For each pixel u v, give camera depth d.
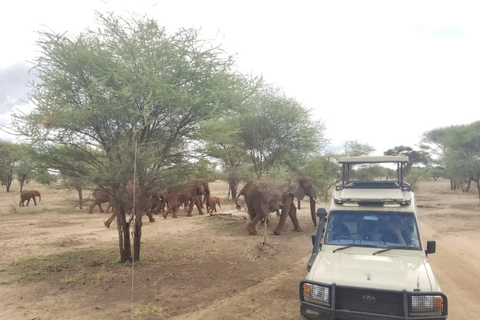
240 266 8.48
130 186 8.27
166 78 7.26
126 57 7.09
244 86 8.35
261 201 12.56
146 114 6.84
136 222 8.59
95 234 13.01
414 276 4.27
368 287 4.11
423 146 47.19
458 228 14.20
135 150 6.80
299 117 16.11
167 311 5.63
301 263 8.79
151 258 9.23
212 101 7.61
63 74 7.37
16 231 13.60
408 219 5.32
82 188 7.64
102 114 7.28
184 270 8.09
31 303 6.00
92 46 7.39
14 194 31.53
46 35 7.03
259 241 11.59
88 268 8.25
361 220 5.52
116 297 6.27
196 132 8.38
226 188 48.62
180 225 15.33
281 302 6.02
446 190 40.06
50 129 7.23
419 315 3.87
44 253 9.92
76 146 7.95
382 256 4.91
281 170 12.96
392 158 6.87
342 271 4.52
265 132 15.77
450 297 6.34
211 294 6.45
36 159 7.49
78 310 5.66
